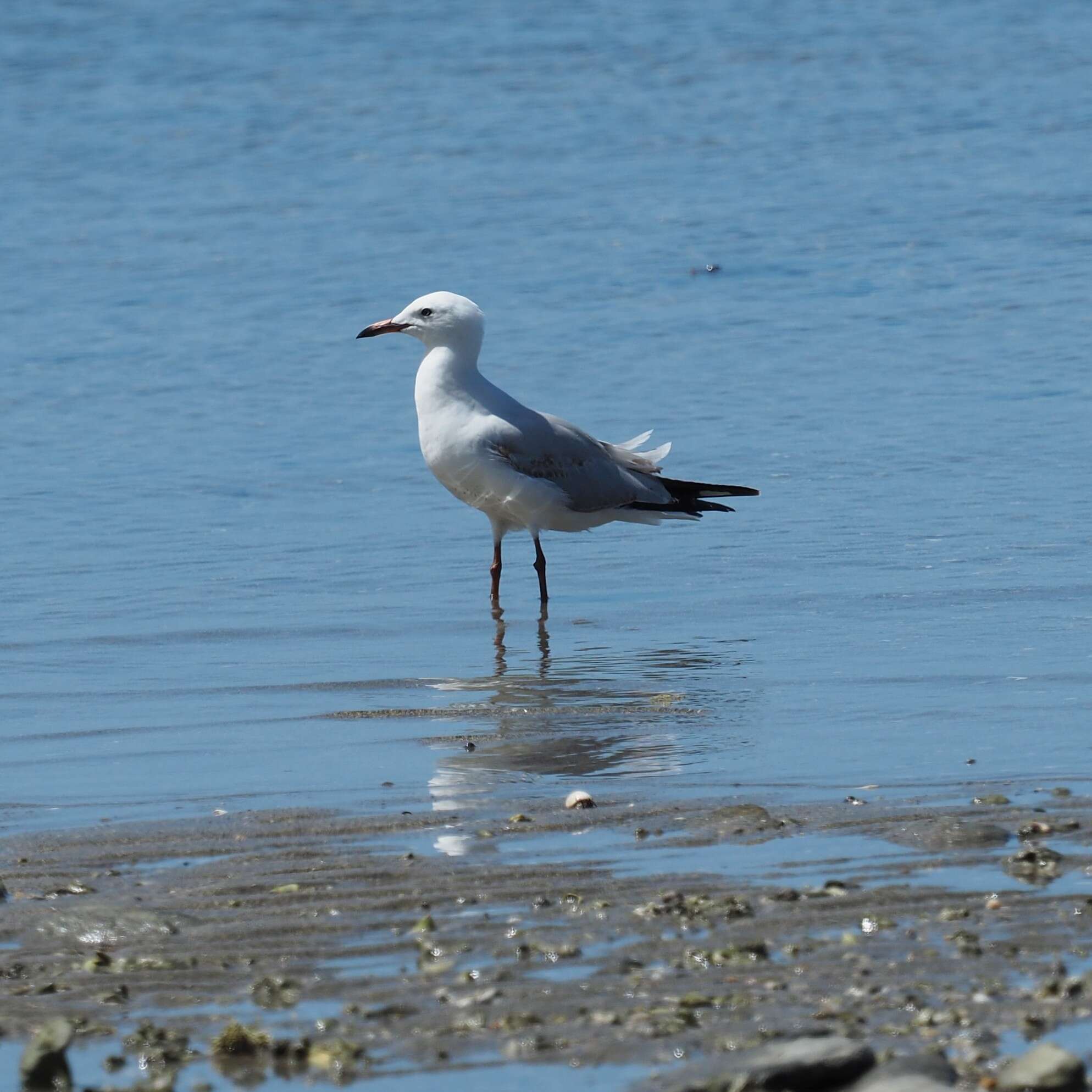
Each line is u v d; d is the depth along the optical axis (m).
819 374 23.30
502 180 37.03
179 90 46.59
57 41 52.28
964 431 20.34
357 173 38.00
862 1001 7.00
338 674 13.31
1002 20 53.84
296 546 17.34
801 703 11.94
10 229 33.75
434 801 9.89
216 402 23.12
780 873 8.45
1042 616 14.04
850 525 17.23
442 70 48.69
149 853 9.06
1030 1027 6.75
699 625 14.44
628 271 29.61
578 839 9.08
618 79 47.25
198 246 32.28
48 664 13.74
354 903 8.20
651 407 22.14
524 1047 6.70
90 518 18.39
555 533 17.58
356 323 27.09
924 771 10.20
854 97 44.47
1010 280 27.88
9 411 22.84
